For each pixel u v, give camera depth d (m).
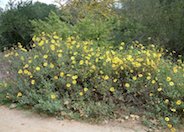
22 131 4.69
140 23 11.08
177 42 10.20
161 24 10.74
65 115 5.23
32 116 5.25
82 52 6.41
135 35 10.33
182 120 5.42
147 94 5.66
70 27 9.59
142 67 5.97
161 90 5.65
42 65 6.15
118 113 5.43
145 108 5.60
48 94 5.54
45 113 5.31
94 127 4.98
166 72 6.00
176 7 10.89
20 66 6.36
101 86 5.71
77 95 5.59
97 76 5.84
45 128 4.82
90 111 5.27
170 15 10.73
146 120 5.23
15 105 5.63
